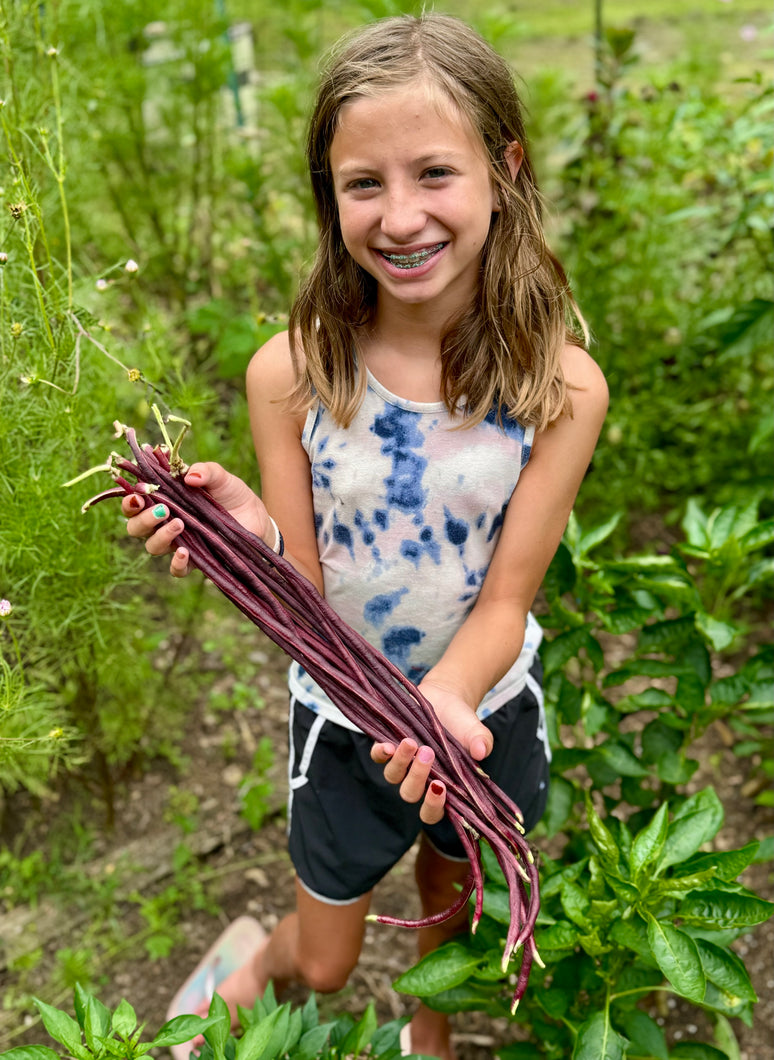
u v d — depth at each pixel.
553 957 1.55
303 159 2.96
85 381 1.81
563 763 1.93
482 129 1.31
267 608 1.29
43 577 1.79
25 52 1.98
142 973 2.12
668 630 2.02
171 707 2.45
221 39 3.37
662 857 1.59
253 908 2.24
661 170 3.29
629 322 3.11
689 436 3.05
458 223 1.30
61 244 2.20
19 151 1.79
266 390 1.49
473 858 1.27
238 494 1.32
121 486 1.26
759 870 2.30
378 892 2.28
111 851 2.27
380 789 1.58
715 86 4.57
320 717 1.57
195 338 3.14
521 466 1.47
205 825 2.35
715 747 2.55
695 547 2.13
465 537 1.48
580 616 1.95
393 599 1.51
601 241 3.13
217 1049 1.37
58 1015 1.33
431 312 1.40
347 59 1.29
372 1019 1.55
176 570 1.26
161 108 3.11
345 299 1.44
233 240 3.22
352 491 1.46
